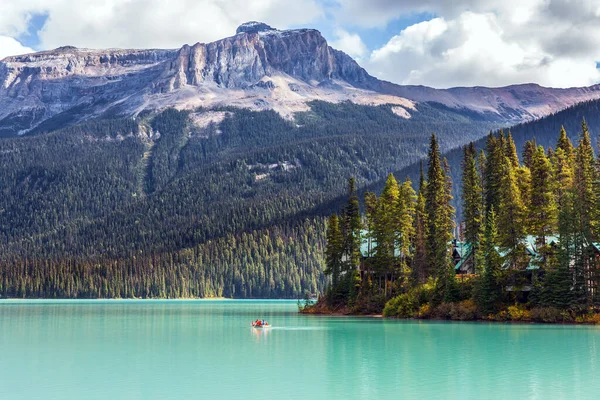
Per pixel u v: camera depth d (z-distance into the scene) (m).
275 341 85.12
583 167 115.94
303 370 61.88
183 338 90.31
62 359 69.81
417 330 97.50
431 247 129.62
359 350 75.38
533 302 110.81
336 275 148.88
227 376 58.84
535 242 117.38
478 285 114.19
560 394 51.56
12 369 63.31
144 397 50.78
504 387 53.97
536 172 117.56
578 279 106.19
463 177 132.00
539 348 76.06
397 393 51.81
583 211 111.50
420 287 126.75
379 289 139.38
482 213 130.25
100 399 50.22
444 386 54.41
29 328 110.06
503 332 93.19
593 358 68.56
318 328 103.88
